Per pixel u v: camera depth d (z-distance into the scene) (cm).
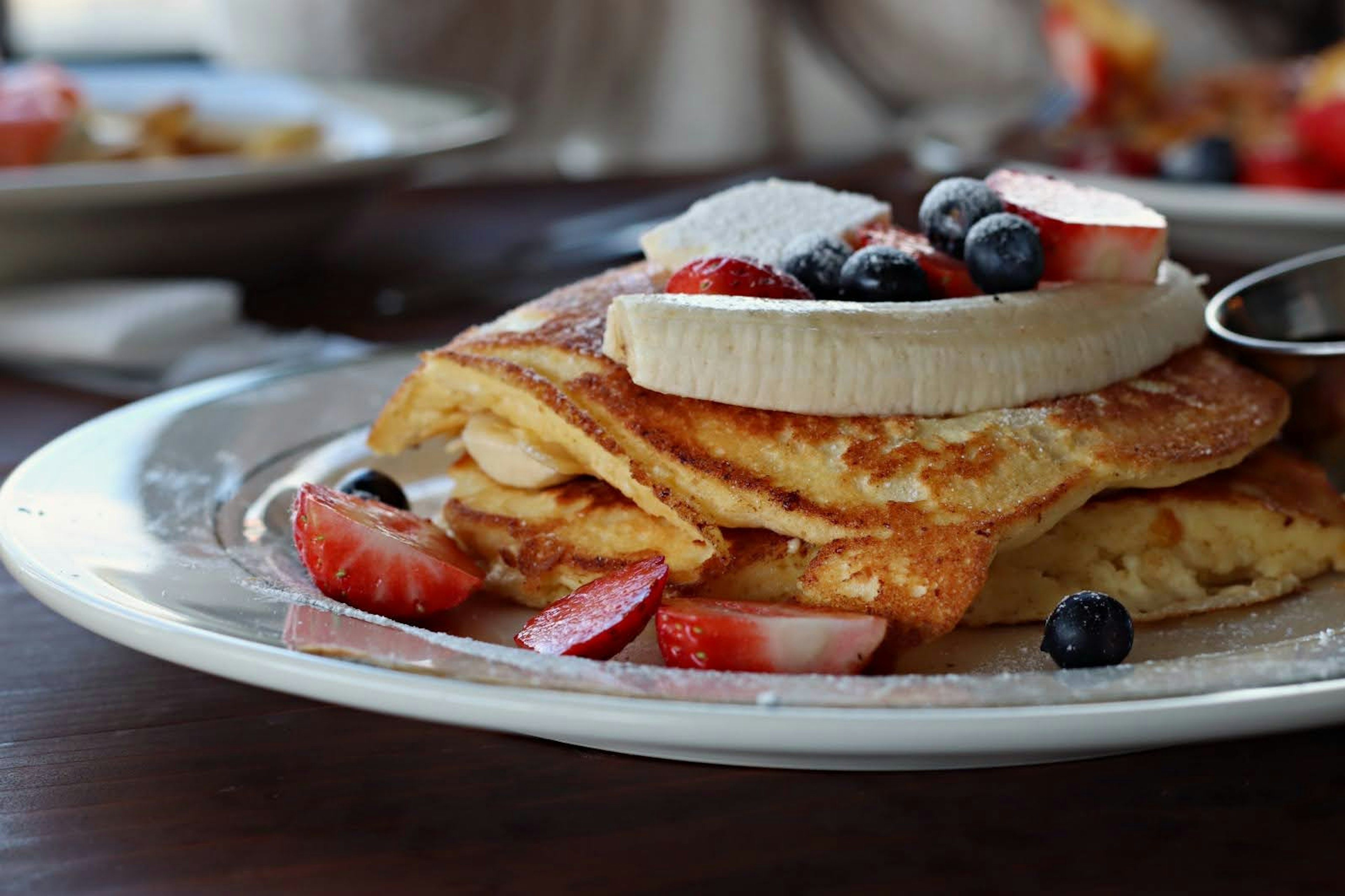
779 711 42
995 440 49
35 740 47
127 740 47
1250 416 52
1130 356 52
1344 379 53
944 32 144
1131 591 50
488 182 111
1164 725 42
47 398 69
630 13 141
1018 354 50
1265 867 42
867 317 49
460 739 46
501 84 138
